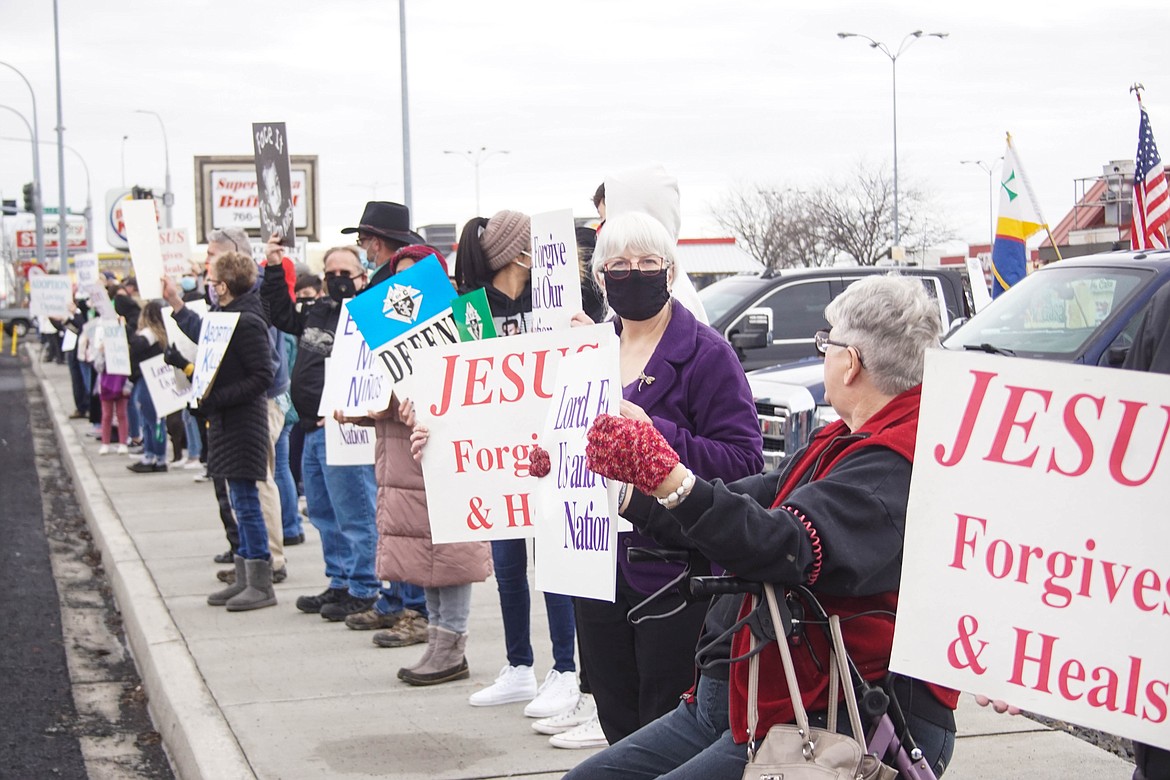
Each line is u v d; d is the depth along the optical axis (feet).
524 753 16.06
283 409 30.30
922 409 7.82
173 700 18.26
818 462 8.92
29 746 18.45
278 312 23.65
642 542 12.05
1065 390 7.42
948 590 7.73
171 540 31.65
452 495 13.73
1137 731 7.22
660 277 12.21
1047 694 7.46
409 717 17.54
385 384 18.30
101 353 51.16
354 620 22.54
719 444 12.05
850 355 8.88
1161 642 7.16
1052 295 25.94
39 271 80.43
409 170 80.12
